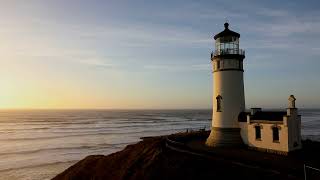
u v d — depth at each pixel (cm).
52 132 12006
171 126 14862
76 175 3575
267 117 3183
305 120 18888
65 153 7238
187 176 2534
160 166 2859
